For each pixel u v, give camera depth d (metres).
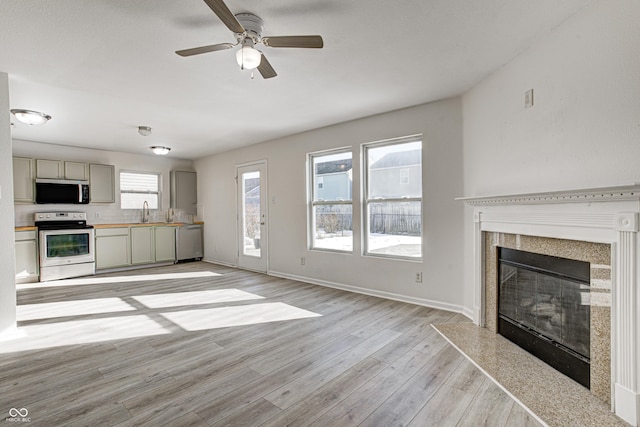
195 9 1.91
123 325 3.18
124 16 1.97
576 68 2.00
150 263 6.45
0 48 2.35
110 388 2.05
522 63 2.49
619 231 1.70
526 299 2.55
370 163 4.26
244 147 6.09
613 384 1.75
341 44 2.36
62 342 2.77
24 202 5.22
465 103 3.36
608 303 1.81
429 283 3.68
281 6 1.91
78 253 5.52
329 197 4.77
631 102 1.67
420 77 2.96
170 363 2.39
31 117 3.80
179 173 7.13
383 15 2.01
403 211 3.96
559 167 2.14
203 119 4.25
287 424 1.70
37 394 1.99
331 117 4.19
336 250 4.68
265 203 5.71
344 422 1.72
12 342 2.76
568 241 2.09
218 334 2.94
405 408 1.83
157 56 2.50
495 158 2.84
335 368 2.30
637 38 1.64
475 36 2.26
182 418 1.75
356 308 3.66
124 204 6.57
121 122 4.35
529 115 2.42
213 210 6.97
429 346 2.64
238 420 1.74
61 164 5.57
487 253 3.00
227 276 5.49
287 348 2.63
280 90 3.24
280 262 5.44
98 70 2.73
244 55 2.01
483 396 1.94
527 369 2.24
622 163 1.72
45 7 1.87
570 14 2.01
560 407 1.80
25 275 5.03
